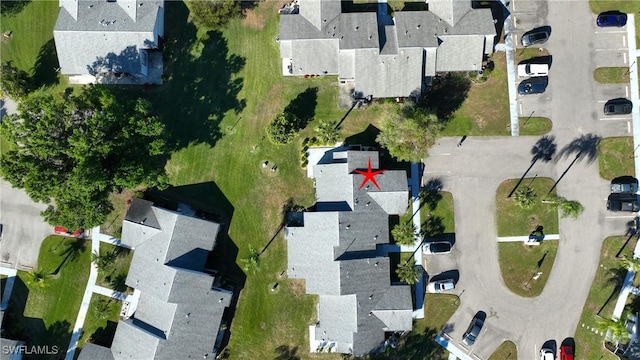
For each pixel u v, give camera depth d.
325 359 49.78
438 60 48.50
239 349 49.72
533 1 50.25
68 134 42.44
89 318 49.94
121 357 47.16
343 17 48.16
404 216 50.00
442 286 49.06
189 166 50.09
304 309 49.88
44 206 50.38
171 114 50.19
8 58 49.97
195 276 46.72
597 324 49.06
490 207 49.84
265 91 50.28
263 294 49.91
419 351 49.69
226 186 50.09
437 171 50.09
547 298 49.53
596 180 49.56
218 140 50.19
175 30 50.28
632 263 47.22
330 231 46.91
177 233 46.94
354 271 47.00
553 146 49.72
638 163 49.19
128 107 44.53
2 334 49.06
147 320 47.28
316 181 48.50
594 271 49.41
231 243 49.84
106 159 44.81
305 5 48.47
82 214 44.47
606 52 49.97
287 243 49.09
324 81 50.25
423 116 44.62
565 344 49.28
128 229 48.03
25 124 40.88
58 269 49.84
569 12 50.25
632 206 48.59
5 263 49.69
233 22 50.25
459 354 49.72
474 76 49.84
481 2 50.41
